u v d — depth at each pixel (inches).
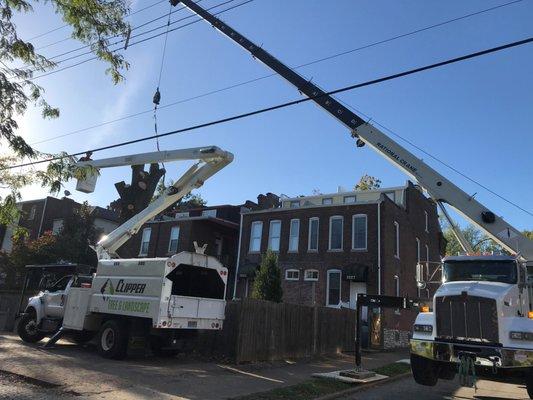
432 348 378.3
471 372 359.6
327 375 480.4
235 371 482.0
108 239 611.8
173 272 542.6
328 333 720.3
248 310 553.3
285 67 636.1
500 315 362.6
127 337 503.8
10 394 318.3
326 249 1091.9
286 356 612.1
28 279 742.5
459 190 544.1
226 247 1400.1
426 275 491.2
